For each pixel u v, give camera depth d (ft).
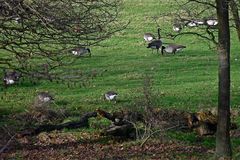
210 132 225.97
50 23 137.08
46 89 315.17
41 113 253.85
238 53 401.08
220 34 189.47
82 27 143.84
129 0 579.48
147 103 227.40
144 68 362.53
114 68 362.12
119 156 201.36
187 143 217.36
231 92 303.68
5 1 127.13
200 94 297.33
